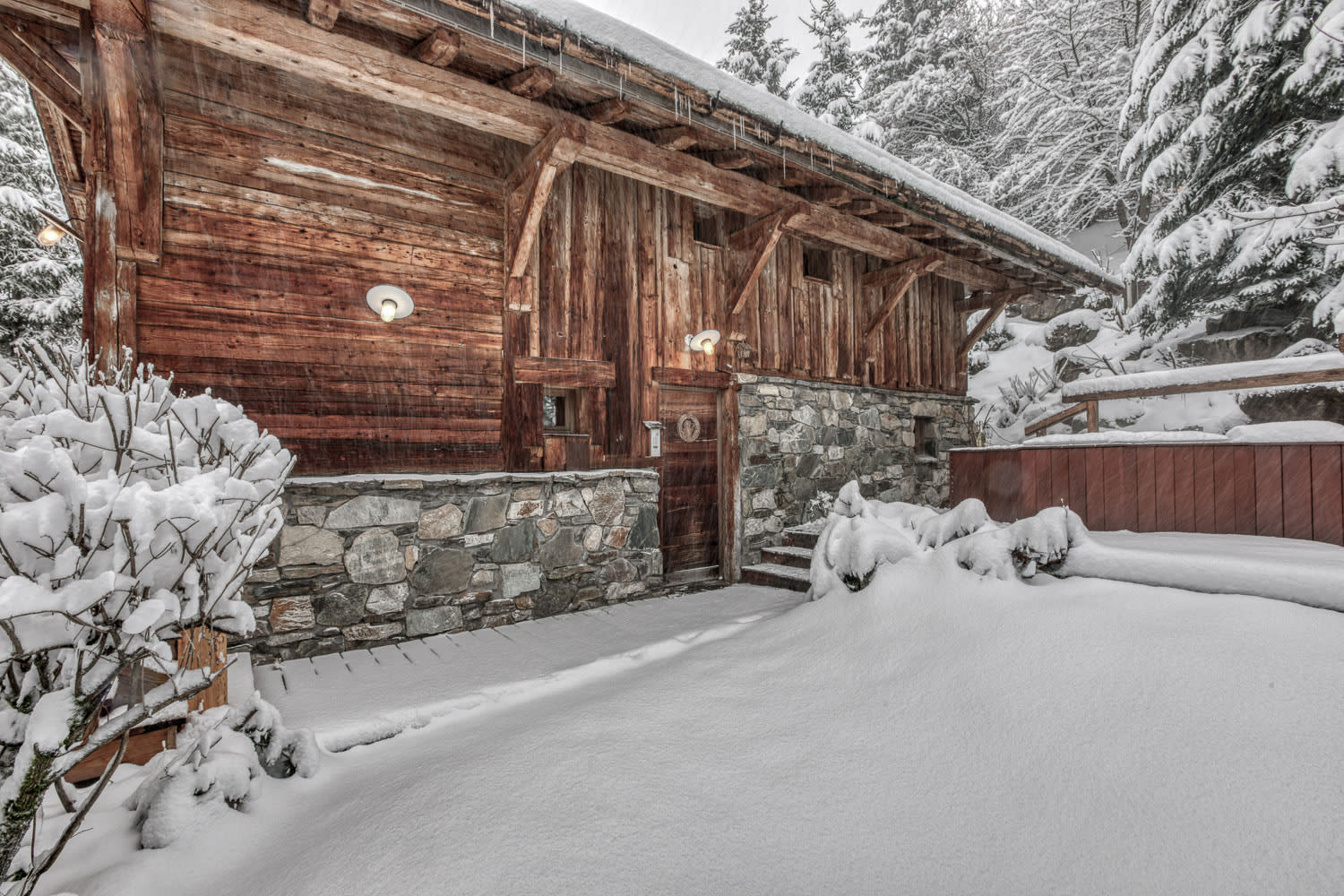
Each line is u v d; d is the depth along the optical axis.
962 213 6.12
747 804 1.92
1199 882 1.49
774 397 6.48
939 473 8.55
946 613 2.87
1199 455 3.60
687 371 5.81
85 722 1.44
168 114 3.59
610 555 4.92
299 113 4.00
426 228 4.46
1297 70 8.14
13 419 1.77
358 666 3.41
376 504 3.89
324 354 4.07
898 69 18.08
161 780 1.89
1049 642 2.44
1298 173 7.86
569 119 4.00
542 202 4.33
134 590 1.49
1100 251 15.82
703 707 2.58
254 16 3.06
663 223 5.73
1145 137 10.50
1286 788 1.67
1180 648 2.22
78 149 4.72
